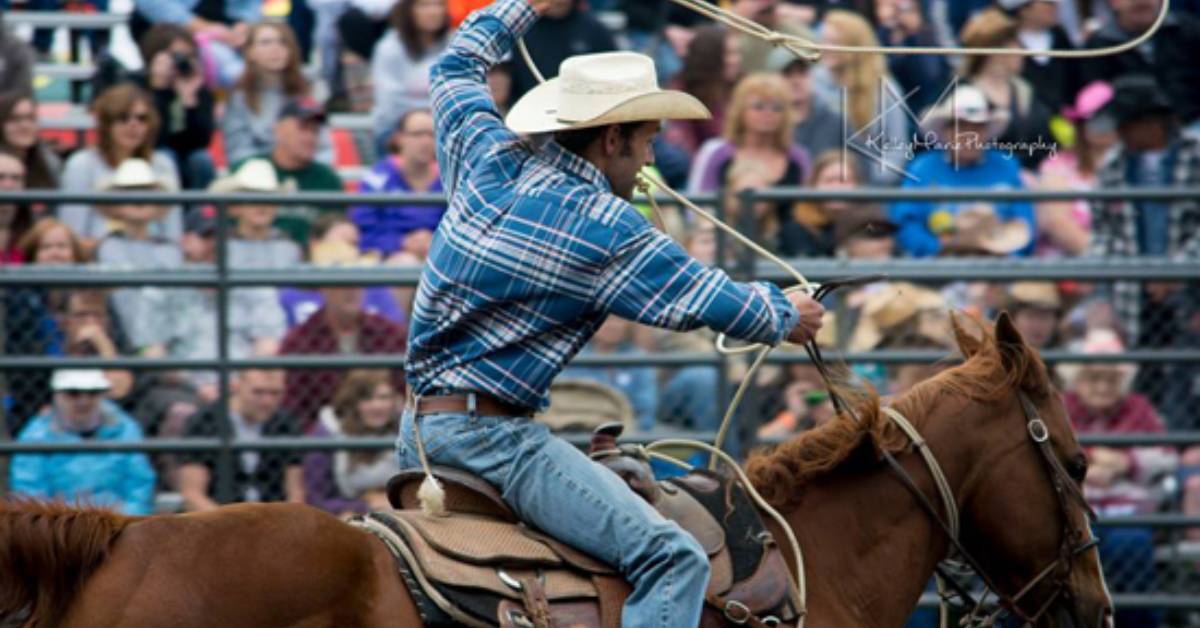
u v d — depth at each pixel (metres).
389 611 13.66
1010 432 17.00
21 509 12.98
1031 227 29.45
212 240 27.98
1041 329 29.03
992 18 29.97
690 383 27.97
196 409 27.08
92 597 12.79
